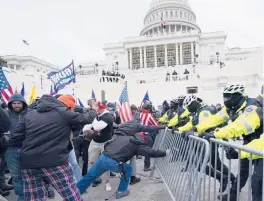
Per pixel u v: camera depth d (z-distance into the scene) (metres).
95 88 29.91
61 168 2.80
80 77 30.97
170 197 4.17
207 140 3.12
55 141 2.78
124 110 5.55
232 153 2.65
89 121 3.04
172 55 62.72
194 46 60.41
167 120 7.32
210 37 60.78
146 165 6.12
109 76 31.55
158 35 62.66
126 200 4.11
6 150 3.90
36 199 2.82
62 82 8.91
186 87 29.50
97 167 3.86
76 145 5.42
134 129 4.07
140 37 62.66
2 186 4.68
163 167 4.81
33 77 25.33
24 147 2.78
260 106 2.90
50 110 2.88
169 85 30.03
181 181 3.71
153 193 4.41
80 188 3.86
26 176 2.80
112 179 5.45
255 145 2.38
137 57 64.19
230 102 3.15
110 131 4.78
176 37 59.75
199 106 4.08
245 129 2.70
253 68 28.66
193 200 3.02
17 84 23.16
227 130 2.79
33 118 2.85
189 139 3.65
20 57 58.88
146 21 80.81
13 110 4.05
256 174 2.56
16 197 4.54
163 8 75.31
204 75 30.23
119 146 3.86
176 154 4.17
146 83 30.81
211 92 28.53
